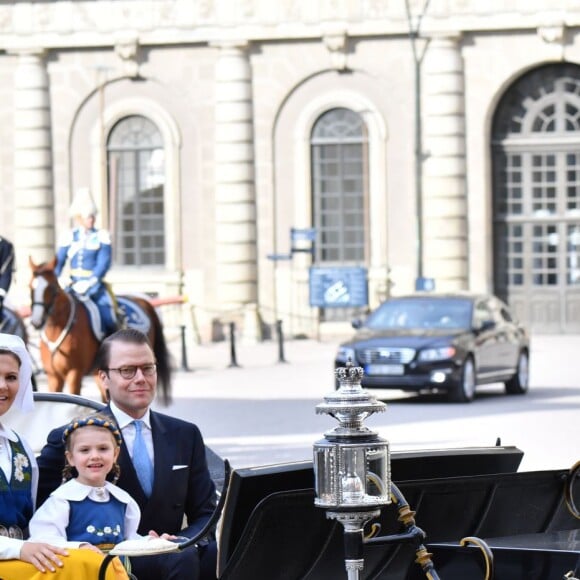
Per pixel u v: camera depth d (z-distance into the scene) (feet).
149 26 196.65
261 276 196.54
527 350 125.80
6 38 198.49
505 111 192.85
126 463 36.83
